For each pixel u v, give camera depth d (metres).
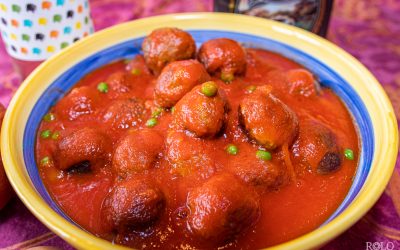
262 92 0.25
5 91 0.37
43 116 0.28
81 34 0.37
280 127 0.23
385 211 0.27
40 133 0.27
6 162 0.22
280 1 0.36
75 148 0.24
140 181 0.22
